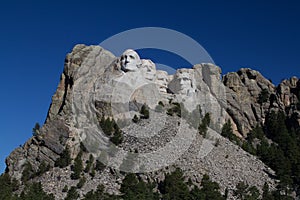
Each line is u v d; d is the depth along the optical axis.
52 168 183.12
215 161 187.25
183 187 159.12
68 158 184.50
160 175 170.25
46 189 169.25
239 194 167.12
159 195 158.75
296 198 174.50
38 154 188.88
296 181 184.25
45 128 195.88
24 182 178.38
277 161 195.62
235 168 186.50
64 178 175.12
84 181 170.25
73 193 162.00
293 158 198.12
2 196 160.62
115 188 165.38
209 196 157.88
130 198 151.62
